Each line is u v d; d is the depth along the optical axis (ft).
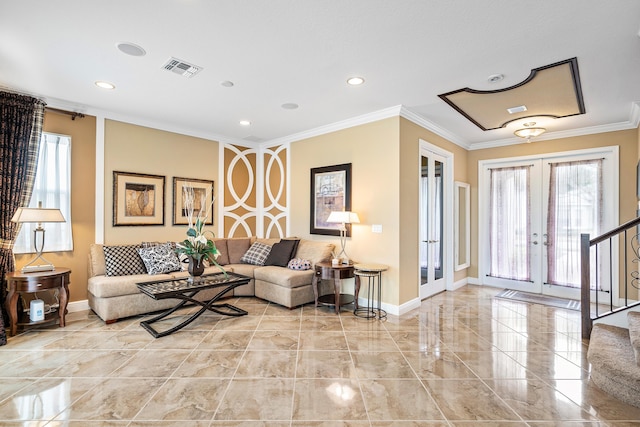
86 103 13.01
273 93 11.89
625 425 6.32
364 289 14.40
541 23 7.41
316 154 16.75
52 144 12.59
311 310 13.76
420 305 14.71
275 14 7.23
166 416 6.46
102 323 11.76
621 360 7.79
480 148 19.40
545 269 17.08
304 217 17.37
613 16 7.09
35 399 7.00
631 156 14.71
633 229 14.62
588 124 15.21
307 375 8.16
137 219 14.87
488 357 9.30
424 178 15.74
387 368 8.58
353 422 6.35
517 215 18.12
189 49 8.79
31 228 12.11
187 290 10.81
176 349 9.64
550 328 11.78
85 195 13.39
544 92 11.41
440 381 7.94
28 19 7.39
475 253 19.65
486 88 11.20
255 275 15.51
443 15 7.20
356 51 8.86
